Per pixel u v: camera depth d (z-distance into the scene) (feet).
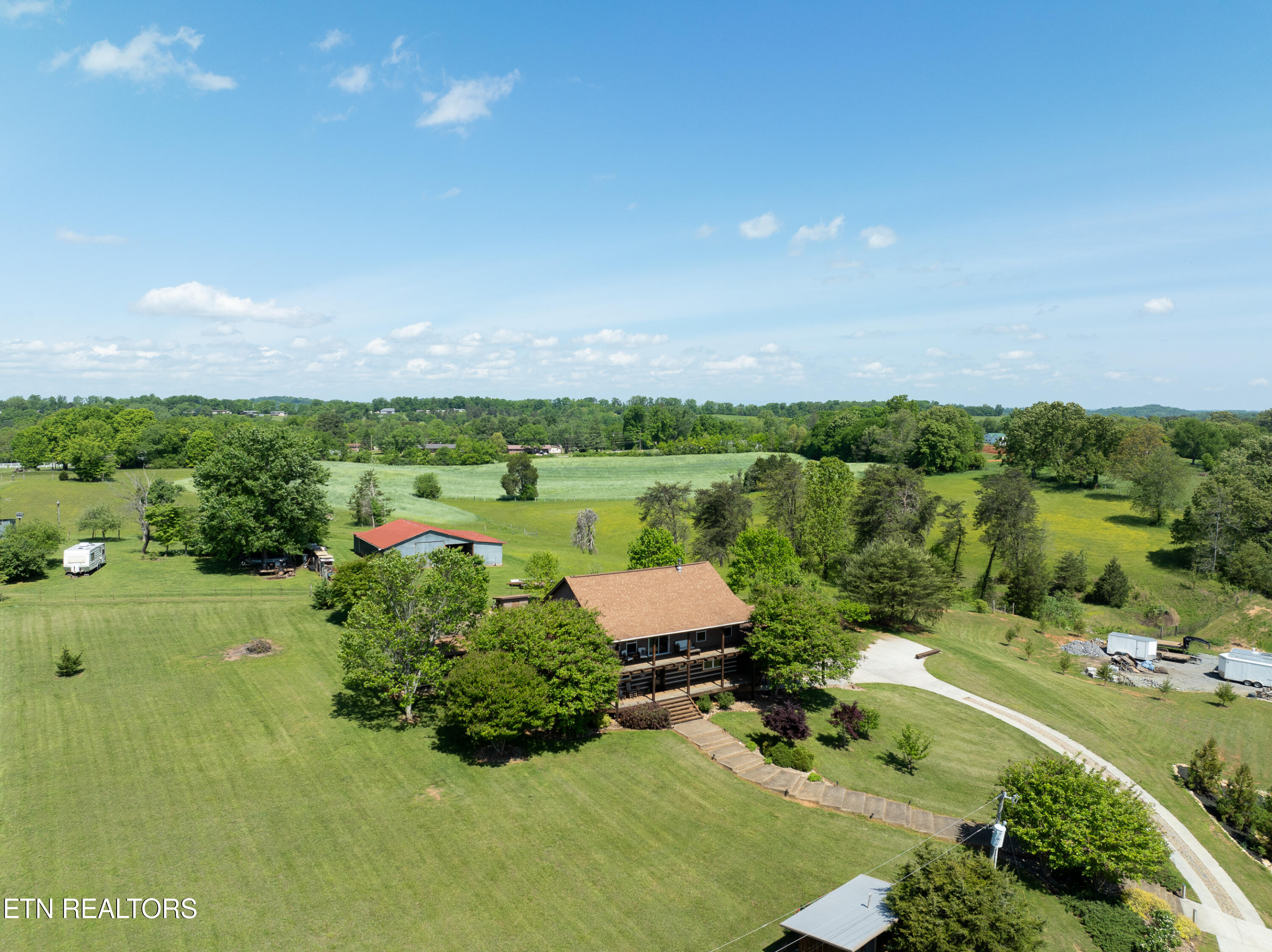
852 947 70.95
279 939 74.43
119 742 111.96
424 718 127.85
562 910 82.02
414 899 81.92
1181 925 93.45
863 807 111.65
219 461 225.56
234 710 125.70
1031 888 97.45
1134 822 97.14
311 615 178.29
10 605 171.53
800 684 146.10
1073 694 182.50
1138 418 521.65
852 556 244.01
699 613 151.23
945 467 513.45
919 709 156.15
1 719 116.37
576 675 120.98
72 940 72.18
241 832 91.97
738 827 102.01
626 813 103.04
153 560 233.55
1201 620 266.16
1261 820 120.78
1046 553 305.12
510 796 105.19
